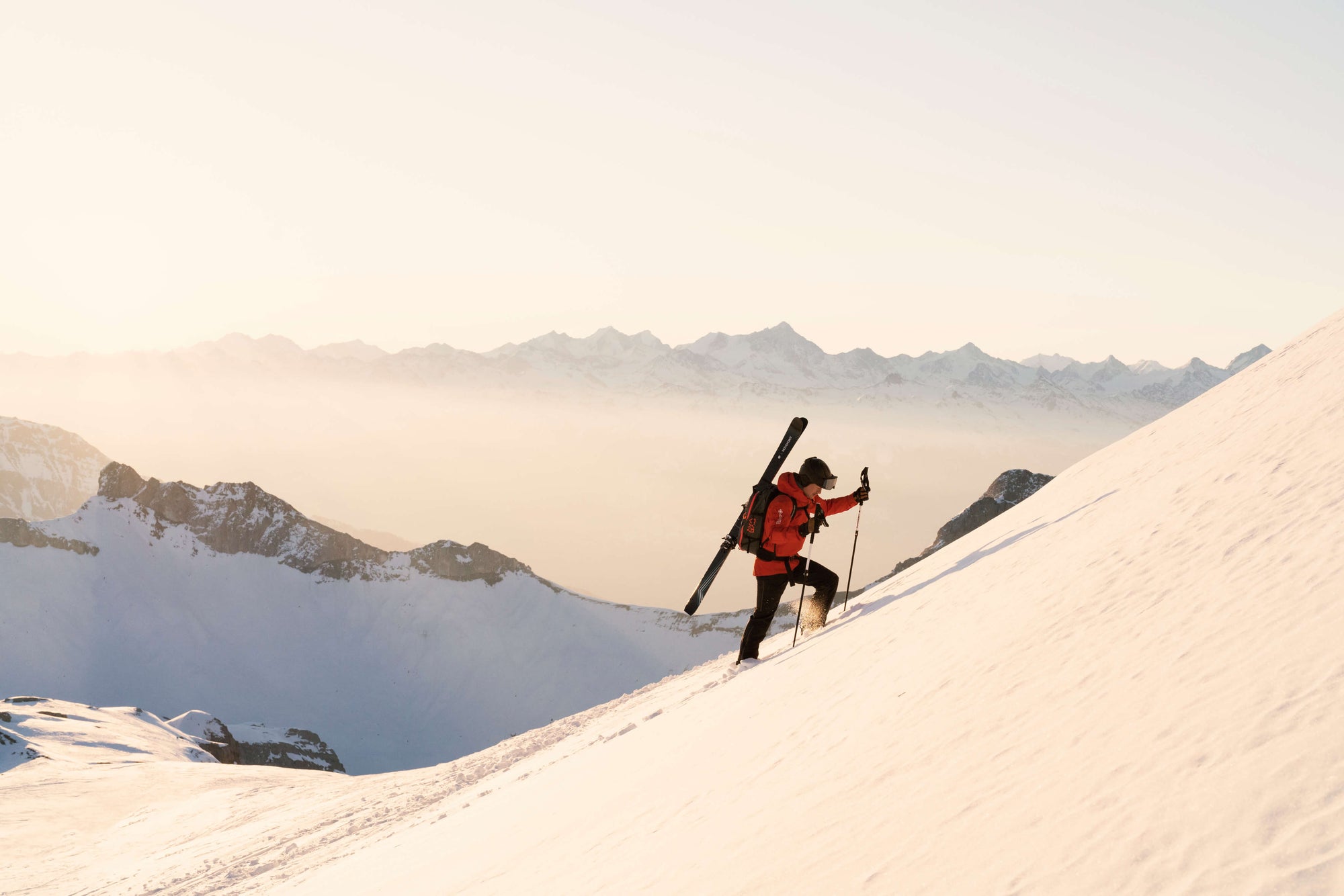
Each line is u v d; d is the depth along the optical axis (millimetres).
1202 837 2291
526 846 7242
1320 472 5418
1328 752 2379
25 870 30109
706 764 6594
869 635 7938
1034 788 3197
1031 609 5793
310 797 33938
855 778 4391
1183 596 4531
